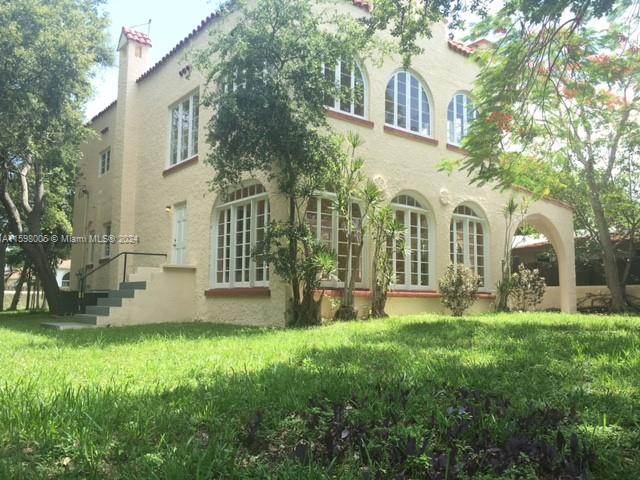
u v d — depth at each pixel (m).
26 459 2.77
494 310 15.59
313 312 10.59
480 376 4.75
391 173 13.70
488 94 10.34
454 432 3.00
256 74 10.12
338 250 12.31
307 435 3.12
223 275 12.88
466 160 12.28
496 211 16.36
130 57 17.47
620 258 22.81
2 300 24.64
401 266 13.80
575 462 2.53
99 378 4.84
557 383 4.48
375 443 2.84
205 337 8.36
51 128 15.56
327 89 10.51
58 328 11.41
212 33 10.79
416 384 4.28
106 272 17.92
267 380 4.52
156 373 5.11
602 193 19.11
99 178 19.83
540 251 25.33
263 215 11.93
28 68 13.81
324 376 4.67
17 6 13.65
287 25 10.30
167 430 3.21
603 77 10.52
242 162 10.36
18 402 3.63
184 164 14.39
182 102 15.13
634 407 3.69
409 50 9.30
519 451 2.62
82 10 16.39
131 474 2.54
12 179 19.59
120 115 17.41
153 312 12.75
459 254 15.39
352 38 10.57
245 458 2.82
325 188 11.36
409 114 14.59
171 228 14.77
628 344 6.53
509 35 9.48
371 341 7.34
